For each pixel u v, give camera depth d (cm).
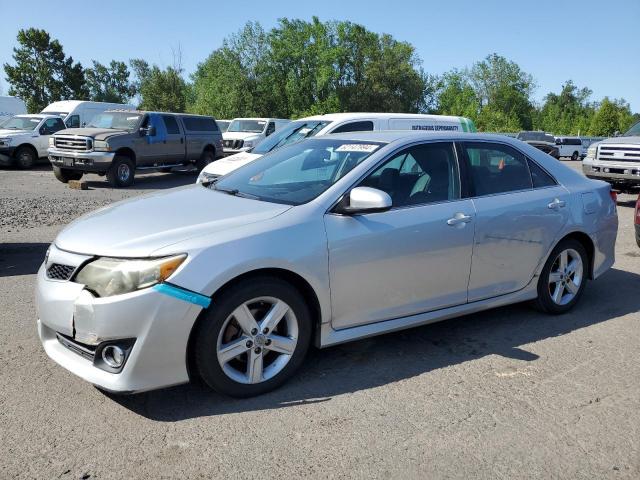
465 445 301
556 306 500
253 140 1983
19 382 358
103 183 1623
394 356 413
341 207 371
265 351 350
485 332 464
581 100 10919
